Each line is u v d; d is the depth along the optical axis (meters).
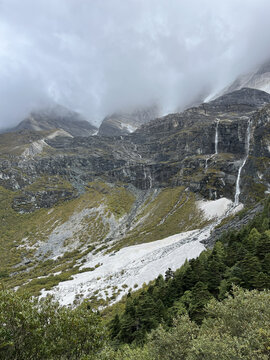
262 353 18.33
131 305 54.47
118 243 148.75
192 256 94.88
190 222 152.75
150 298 51.25
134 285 85.44
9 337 18.95
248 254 50.25
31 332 20.09
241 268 50.03
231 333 22.33
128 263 110.25
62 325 21.98
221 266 56.44
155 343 26.75
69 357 21.75
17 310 20.92
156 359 25.34
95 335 23.52
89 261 129.75
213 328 24.70
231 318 23.64
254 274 45.16
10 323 20.06
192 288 49.88
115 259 118.56
